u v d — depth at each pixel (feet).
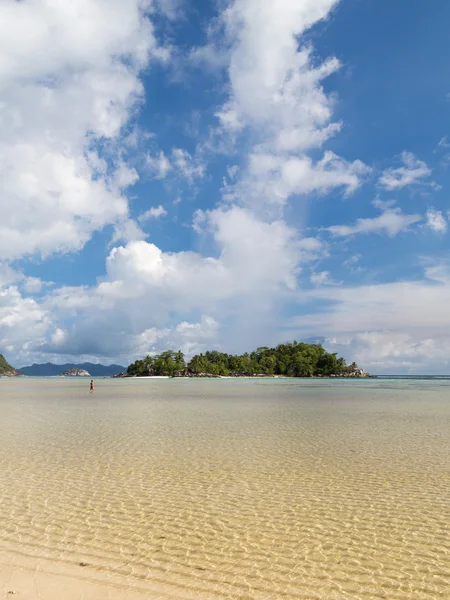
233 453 59.57
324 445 65.46
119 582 24.89
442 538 31.19
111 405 139.33
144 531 32.35
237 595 23.72
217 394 205.05
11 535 31.58
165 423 91.20
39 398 176.65
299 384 375.45
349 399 169.78
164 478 46.70
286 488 43.14
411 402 154.30
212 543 30.32
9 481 45.60
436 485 44.16
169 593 23.80
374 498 40.04
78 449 62.39
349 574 26.09
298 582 25.18
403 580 25.44
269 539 30.99
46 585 24.31
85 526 33.27
